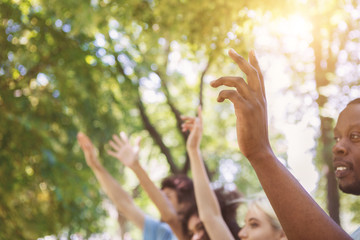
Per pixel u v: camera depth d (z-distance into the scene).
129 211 4.09
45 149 7.25
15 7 7.80
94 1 7.29
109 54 8.51
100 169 4.05
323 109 6.13
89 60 8.34
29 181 7.24
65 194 7.33
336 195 6.55
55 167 7.32
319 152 6.20
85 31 7.40
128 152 3.64
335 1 6.11
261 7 5.92
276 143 7.34
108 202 8.73
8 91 7.55
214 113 14.56
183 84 13.77
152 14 6.78
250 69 1.18
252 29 6.16
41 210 7.38
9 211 7.06
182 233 3.62
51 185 7.32
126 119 10.02
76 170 7.56
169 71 11.79
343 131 1.37
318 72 6.41
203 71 10.04
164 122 14.19
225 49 6.37
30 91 7.91
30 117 7.78
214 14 6.16
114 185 4.12
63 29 7.93
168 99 11.58
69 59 8.04
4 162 7.06
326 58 6.49
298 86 6.45
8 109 7.47
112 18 7.43
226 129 14.58
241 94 1.16
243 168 13.96
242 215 3.53
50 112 8.05
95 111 8.45
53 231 7.39
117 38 8.61
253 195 2.71
